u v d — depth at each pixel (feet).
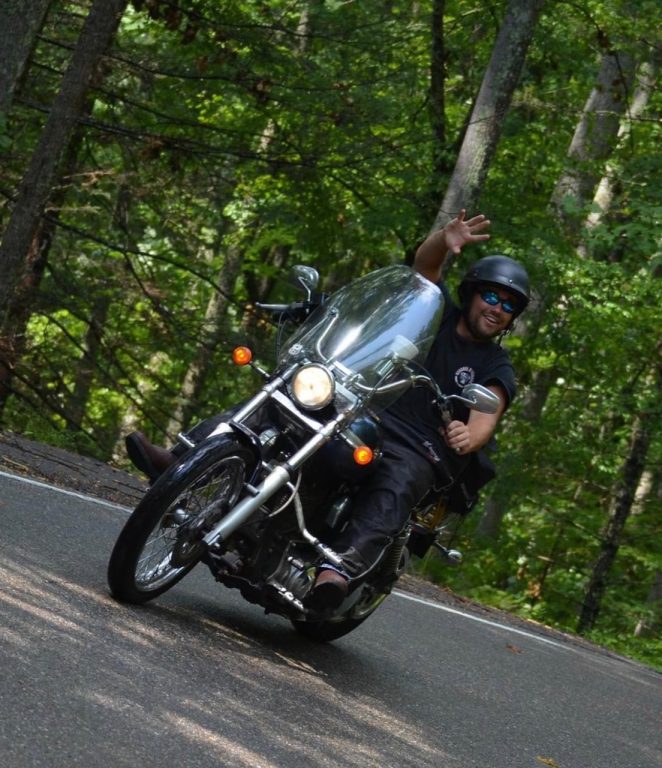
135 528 22.06
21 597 21.20
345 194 75.56
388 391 23.54
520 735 24.67
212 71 63.26
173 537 23.31
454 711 24.77
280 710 20.15
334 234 76.64
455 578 74.43
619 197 74.38
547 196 79.82
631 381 86.38
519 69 61.98
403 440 24.25
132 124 68.39
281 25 61.72
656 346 81.61
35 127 65.92
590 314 75.20
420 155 68.80
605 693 33.99
